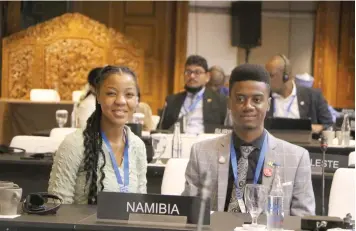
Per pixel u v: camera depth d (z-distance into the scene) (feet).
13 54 46.62
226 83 49.60
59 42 46.75
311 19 49.80
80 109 25.57
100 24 47.01
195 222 10.73
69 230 10.52
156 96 49.49
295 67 50.03
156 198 10.80
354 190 15.15
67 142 13.28
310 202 13.29
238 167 13.16
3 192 11.04
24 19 48.80
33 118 37.37
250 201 10.77
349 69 49.47
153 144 20.63
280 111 28.14
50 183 13.30
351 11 49.21
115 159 13.35
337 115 35.01
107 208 10.87
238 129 13.24
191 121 27.78
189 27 49.88
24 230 10.59
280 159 13.26
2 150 21.34
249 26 49.52
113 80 13.25
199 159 13.41
